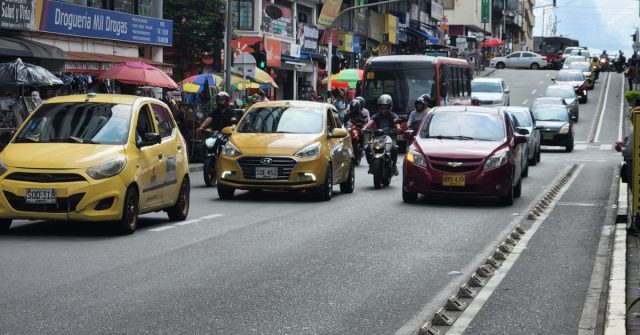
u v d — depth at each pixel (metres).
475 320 9.06
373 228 16.11
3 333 8.14
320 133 21.22
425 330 8.34
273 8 45.69
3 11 30.64
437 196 22.39
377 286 10.75
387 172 24.56
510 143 20.78
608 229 16.41
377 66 42.56
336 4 67.88
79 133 15.04
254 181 20.45
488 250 13.73
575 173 31.36
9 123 27.09
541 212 19.30
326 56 67.19
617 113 70.12
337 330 8.52
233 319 8.88
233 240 14.36
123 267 11.71
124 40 39.03
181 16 48.12
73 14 35.12
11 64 25.23
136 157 15.01
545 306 9.74
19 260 12.12
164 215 18.02
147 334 8.20
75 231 15.20
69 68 32.56
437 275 11.56
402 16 91.50
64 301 9.55
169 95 37.31
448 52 64.81
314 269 11.82
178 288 10.38
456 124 21.16
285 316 9.06
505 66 115.44
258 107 21.89
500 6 154.88
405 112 42.28
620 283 10.51
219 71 38.94
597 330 8.61
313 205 19.97
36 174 14.10
